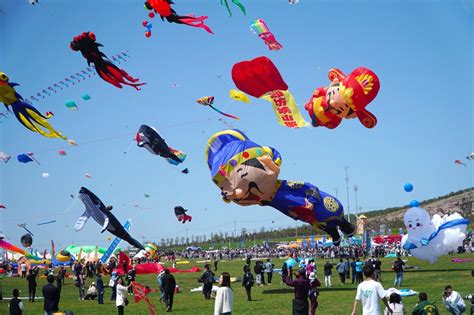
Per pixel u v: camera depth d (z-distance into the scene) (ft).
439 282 105.70
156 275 176.35
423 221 129.18
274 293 105.70
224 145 104.47
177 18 59.21
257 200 104.94
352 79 87.66
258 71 92.27
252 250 318.65
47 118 68.95
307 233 532.32
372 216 483.10
